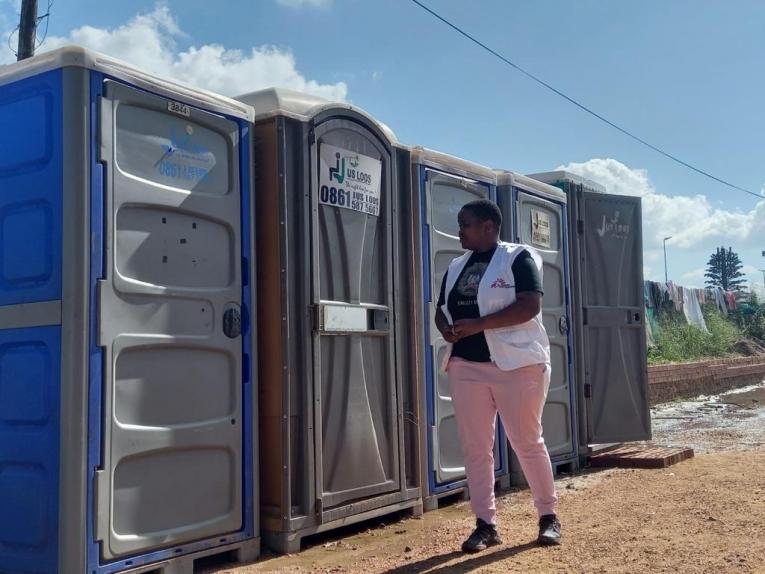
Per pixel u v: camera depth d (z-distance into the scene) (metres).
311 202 4.86
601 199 8.18
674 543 4.40
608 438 7.93
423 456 5.68
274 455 4.63
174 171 4.17
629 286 8.31
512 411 4.37
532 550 4.36
